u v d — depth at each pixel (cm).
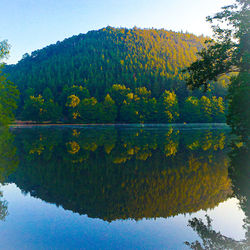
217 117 11606
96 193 980
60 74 15875
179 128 6531
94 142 2798
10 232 628
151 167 1467
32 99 10856
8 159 1698
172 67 18512
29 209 802
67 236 609
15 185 1088
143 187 1064
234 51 1914
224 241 584
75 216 745
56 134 4088
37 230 641
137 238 603
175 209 811
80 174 1294
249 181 1159
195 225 687
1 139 3089
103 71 16450
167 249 544
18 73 17262
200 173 1323
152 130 5503
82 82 14662
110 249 544
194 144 2606
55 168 1435
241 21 1886
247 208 820
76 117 11131
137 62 18588
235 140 3044
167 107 11044
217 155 1888
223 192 996
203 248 553
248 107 2050
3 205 841
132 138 3344
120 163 1585
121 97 12125
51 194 968
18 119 11644
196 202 879
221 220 722
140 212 784
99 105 11044
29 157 1777
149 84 14075
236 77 2261
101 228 661
